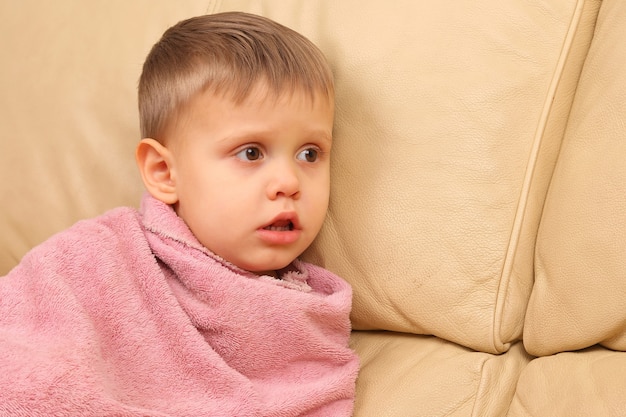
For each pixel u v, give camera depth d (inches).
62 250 28.4
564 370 28.3
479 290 30.2
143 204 32.7
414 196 31.3
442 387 29.7
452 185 30.8
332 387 30.3
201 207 30.6
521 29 30.6
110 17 39.8
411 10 32.8
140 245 30.0
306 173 31.3
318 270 33.3
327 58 33.9
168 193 32.2
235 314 29.5
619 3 29.4
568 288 28.2
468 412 29.0
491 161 30.3
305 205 31.0
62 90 39.3
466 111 30.8
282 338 30.1
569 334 28.4
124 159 37.9
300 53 31.3
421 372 30.5
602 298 27.4
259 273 33.4
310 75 30.8
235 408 28.4
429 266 30.9
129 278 29.1
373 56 32.8
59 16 40.8
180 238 30.7
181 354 28.9
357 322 33.9
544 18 30.4
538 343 29.5
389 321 32.4
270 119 29.9
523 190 29.9
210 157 30.4
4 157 40.1
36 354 25.1
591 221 27.7
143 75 33.5
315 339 30.7
